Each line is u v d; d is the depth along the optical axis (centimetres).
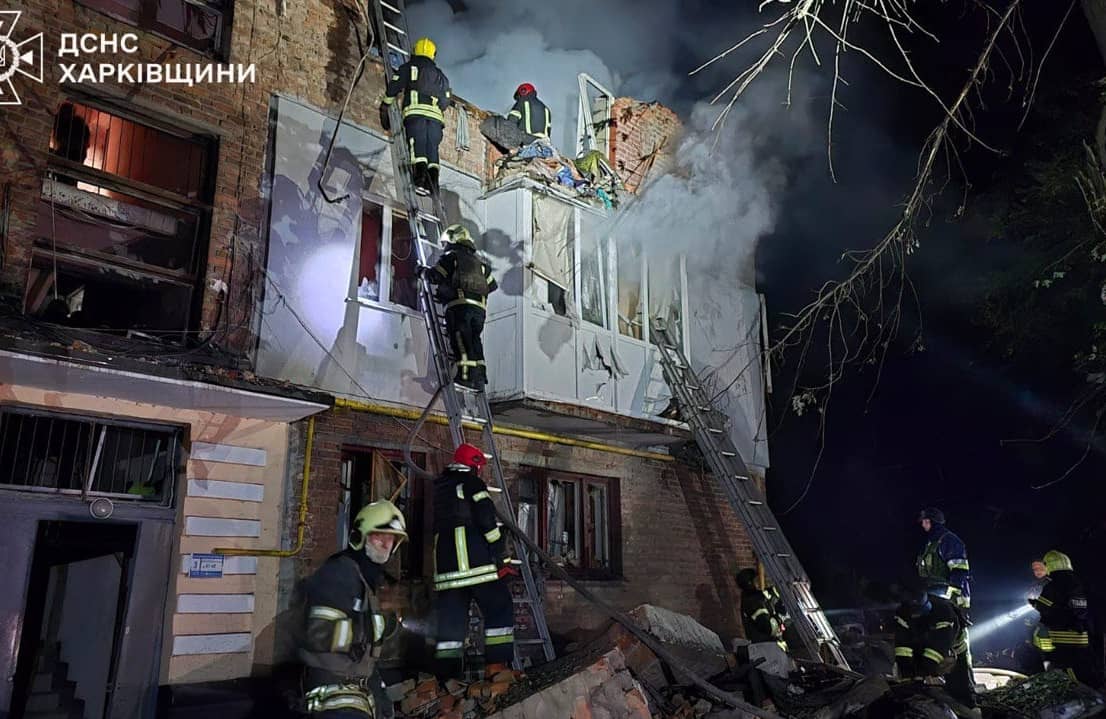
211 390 680
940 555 766
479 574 621
